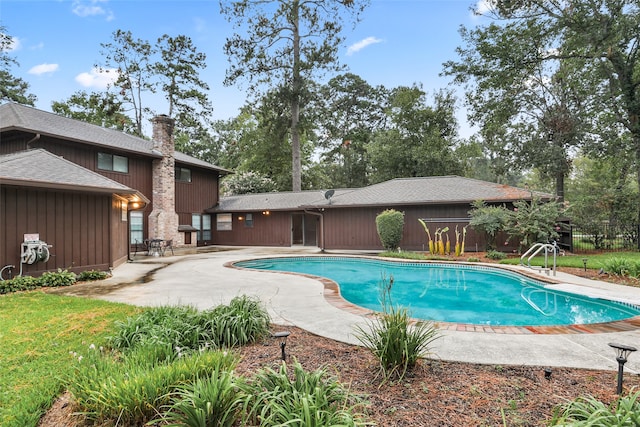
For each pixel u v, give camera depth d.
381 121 33.97
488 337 3.75
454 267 10.75
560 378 2.71
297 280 7.80
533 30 14.99
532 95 18.61
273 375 2.33
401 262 11.79
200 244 19.75
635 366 2.94
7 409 2.39
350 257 12.87
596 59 15.55
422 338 3.03
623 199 15.22
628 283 7.08
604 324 4.31
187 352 2.98
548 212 11.73
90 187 8.17
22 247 7.23
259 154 28.70
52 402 2.50
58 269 7.68
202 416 1.90
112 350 3.33
